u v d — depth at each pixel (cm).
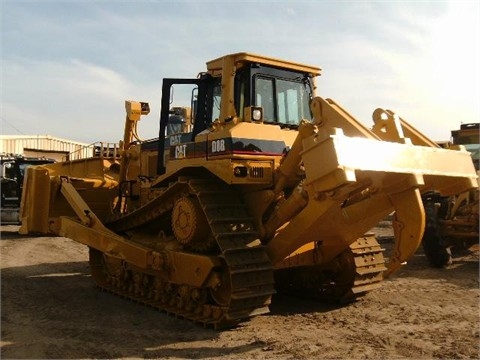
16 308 718
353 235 642
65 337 579
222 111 682
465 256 1166
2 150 3353
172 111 772
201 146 655
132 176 892
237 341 555
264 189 625
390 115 571
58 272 1023
